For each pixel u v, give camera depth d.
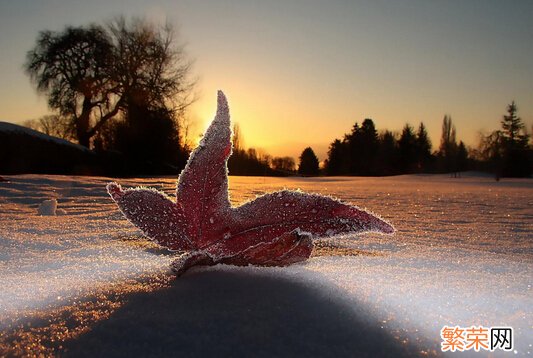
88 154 2.32
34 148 2.04
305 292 0.14
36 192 0.64
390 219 0.49
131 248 0.25
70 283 0.16
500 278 0.19
